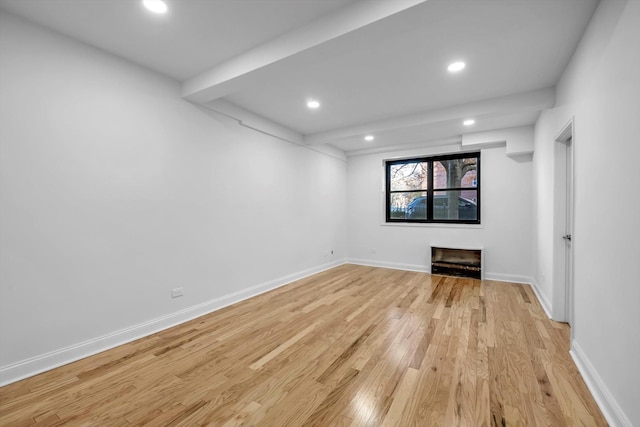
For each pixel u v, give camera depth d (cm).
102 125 236
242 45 232
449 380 191
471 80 283
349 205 625
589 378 183
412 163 569
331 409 163
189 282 304
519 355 223
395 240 570
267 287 409
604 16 169
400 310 328
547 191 331
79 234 222
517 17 190
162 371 203
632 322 136
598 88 179
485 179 482
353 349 235
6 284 188
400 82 289
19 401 170
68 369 205
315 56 214
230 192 354
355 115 387
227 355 226
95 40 223
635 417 132
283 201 446
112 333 241
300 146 485
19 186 194
